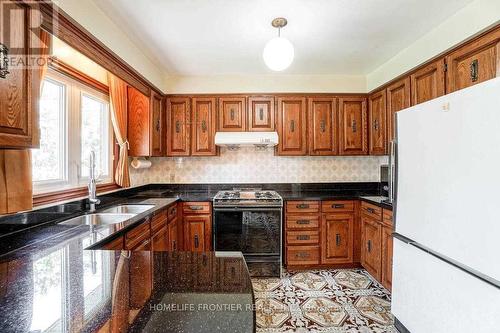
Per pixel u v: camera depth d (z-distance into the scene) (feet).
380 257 7.93
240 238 8.89
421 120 4.78
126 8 5.65
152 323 1.94
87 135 7.73
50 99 6.27
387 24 6.40
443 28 6.29
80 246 3.93
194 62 8.84
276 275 8.76
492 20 5.03
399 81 8.25
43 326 1.91
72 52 6.47
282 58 5.71
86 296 2.37
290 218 9.32
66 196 6.39
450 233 4.10
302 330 5.95
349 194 10.14
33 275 2.87
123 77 7.06
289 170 11.05
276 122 10.17
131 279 2.74
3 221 4.37
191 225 9.16
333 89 10.24
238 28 6.57
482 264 3.56
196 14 5.92
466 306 3.84
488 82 3.49
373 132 9.90
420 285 4.83
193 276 2.83
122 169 8.42
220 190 10.98
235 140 9.62
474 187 3.69
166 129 10.14
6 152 4.11
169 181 10.98
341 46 7.64
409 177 5.13
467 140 3.80
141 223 5.95
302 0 5.43
